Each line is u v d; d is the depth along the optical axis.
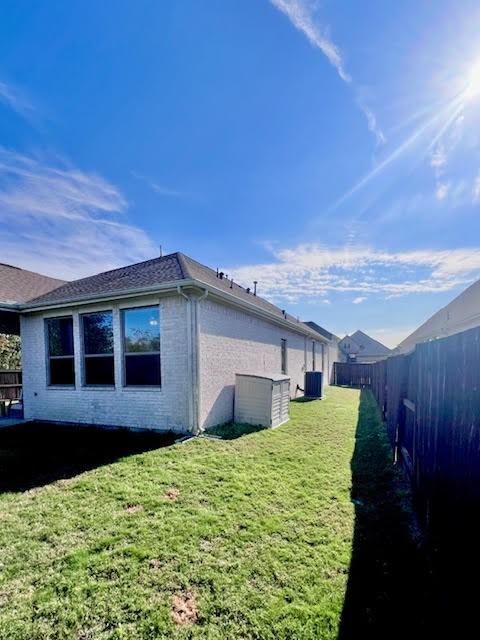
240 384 7.93
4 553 2.75
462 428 2.17
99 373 7.54
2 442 6.14
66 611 2.17
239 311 8.64
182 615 2.15
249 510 3.46
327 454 5.45
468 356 2.12
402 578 2.47
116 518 3.27
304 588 2.38
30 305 8.05
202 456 5.08
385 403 8.00
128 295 6.79
